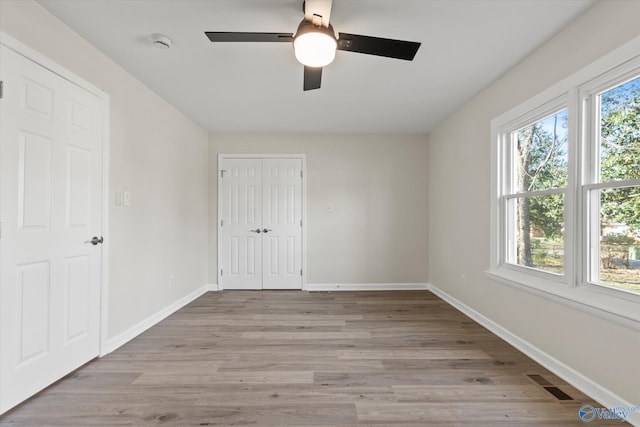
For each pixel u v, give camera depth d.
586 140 1.93
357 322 3.16
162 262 3.27
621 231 1.75
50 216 1.92
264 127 4.28
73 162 2.10
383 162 4.57
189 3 1.82
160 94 3.14
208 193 4.51
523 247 2.60
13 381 1.71
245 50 2.33
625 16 1.63
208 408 1.74
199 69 2.62
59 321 1.99
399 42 1.79
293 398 1.84
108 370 2.15
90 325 2.26
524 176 2.60
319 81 2.33
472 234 3.29
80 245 2.16
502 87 2.74
